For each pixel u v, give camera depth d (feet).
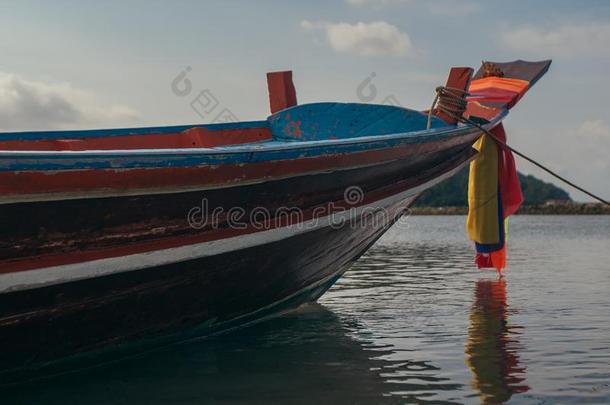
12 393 16.07
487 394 15.72
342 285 37.40
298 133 29.19
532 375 17.40
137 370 18.04
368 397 15.52
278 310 25.64
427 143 23.21
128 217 15.84
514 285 37.42
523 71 32.96
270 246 20.04
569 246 83.25
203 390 16.19
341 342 21.59
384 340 21.90
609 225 193.36
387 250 71.61
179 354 19.92
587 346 20.88
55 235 14.78
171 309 18.79
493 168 30.32
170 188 16.12
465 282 39.06
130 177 15.23
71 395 15.85
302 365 18.56
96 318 16.72
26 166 13.66
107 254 15.80
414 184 24.81
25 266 14.51
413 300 31.35
